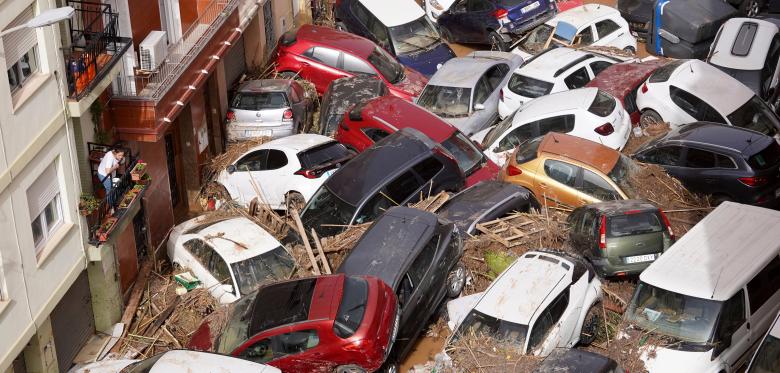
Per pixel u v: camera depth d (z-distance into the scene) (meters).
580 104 20.25
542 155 18.38
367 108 20.86
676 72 21.42
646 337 13.66
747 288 13.70
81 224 14.26
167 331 15.62
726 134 18.59
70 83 13.70
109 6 14.98
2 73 11.83
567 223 16.77
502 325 13.73
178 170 20.67
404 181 17.92
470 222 16.78
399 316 14.48
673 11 26.14
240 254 16.14
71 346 14.88
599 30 25.91
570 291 14.19
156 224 18.22
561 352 13.02
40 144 12.83
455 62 23.98
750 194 17.83
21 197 12.41
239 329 14.06
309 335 13.44
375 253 15.30
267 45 26.44
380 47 25.75
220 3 20.55
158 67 16.67
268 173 19.70
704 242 14.71
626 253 15.40
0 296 12.05
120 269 16.16
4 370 12.02
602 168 17.78
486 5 27.66
